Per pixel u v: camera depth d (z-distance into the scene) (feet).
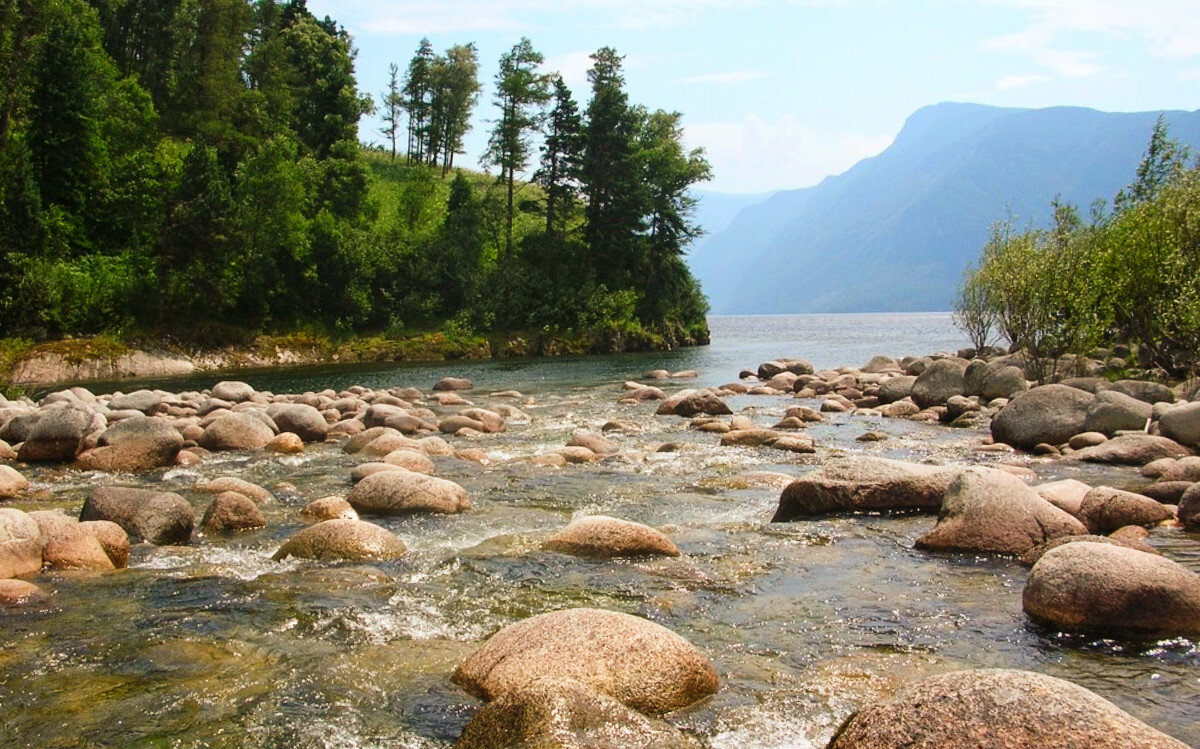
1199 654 21.62
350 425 69.15
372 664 21.84
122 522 34.50
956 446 58.29
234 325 177.37
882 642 23.11
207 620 25.04
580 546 31.94
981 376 80.12
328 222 199.93
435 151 313.32
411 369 157.07
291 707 19.44
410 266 209.77
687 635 23.80
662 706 18.76
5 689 20.39
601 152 221.05
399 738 17.97
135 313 160.86
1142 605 22.97
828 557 31.48
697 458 54.08
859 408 84.12
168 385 128.16
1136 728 12.89
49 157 170.71
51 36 174.50
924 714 13.99
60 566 29.78
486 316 201.57
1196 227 79.10
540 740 15.84
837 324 545.85
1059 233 105.91
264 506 41.47
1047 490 35.47
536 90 223.92
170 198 170.71
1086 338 81.05
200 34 247.09
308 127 260.21
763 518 38.22
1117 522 33.06
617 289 221.25
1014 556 30.71
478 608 26.08
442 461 53.16
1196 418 50.72
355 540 31.91
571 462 53.11
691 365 159.63
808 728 18.13
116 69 234.58
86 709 19.35
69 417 55.47
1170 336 79.61
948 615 25.09
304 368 164.35
